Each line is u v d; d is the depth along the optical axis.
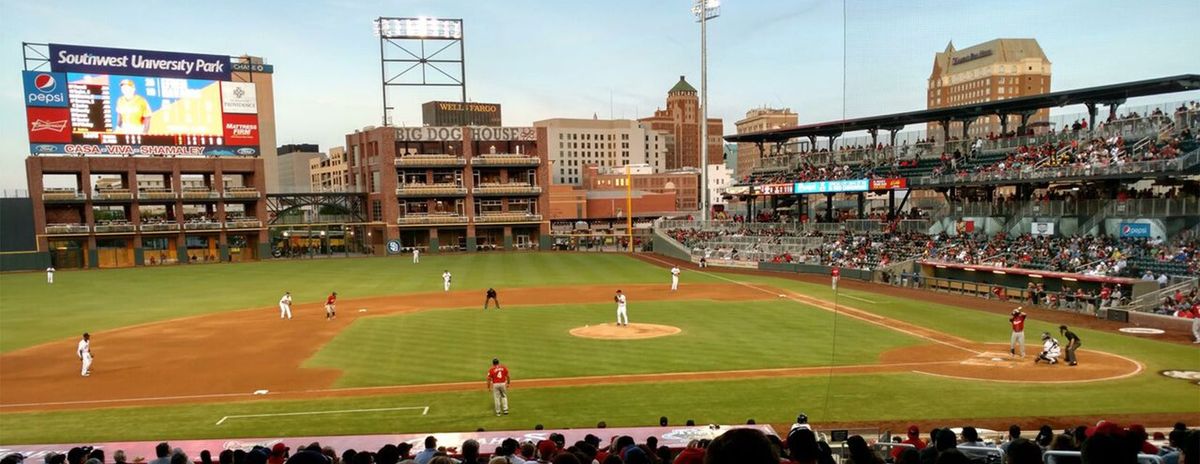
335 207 104.38
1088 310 39.69
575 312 43.84
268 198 99.75
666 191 174.88
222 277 71.12
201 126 90.06
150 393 26.19
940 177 54.56
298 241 103.44
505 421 21.70
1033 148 45.34
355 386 26.45
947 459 5.25
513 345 33.47
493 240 107.88
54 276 74.31
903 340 32.41
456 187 102.38
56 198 83.12
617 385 25.62
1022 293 45.50
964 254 51.84
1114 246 40.31
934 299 47.28
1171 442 8.73
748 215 88.88
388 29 102.25
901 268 57.03
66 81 82.69
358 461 11.09
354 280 66.44
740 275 67.12
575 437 16.92
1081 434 11.10
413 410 23.14
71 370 30.25
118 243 88.50
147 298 54.81
